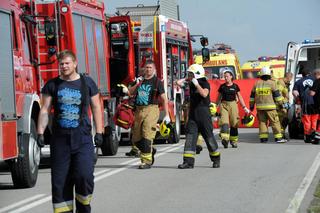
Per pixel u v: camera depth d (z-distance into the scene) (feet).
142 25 78.23
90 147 30.14
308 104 73.61
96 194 40.55
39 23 53.72
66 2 55.26
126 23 72.18
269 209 35.40
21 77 44.14
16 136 41.52
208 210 35.24
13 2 43.91
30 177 43.52
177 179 46.44
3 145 39.37
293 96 78.48
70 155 29.86
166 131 52.90
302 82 76.89
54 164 29.94
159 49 77.56
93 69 61.00
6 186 44.96
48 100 30.53
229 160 57.52
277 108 76.02
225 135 68.54
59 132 29.91
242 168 52.01
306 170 50.65
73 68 30.58
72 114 29.96
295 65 83.82
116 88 69.41
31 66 47.37
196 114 51.90
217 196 39.50
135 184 44.42
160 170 51.34
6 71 40.93
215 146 52.26
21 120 43.27
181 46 87.20
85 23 59.67
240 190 41.55
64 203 29.89
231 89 68.95
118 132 67.26
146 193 40.78
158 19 77.87
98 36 63.87
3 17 41.37
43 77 54.03
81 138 29.89
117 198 39.11
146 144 52.06
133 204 37.14
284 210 35.04
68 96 30.12
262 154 62.49
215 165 52.47
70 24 55.21
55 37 52.31
